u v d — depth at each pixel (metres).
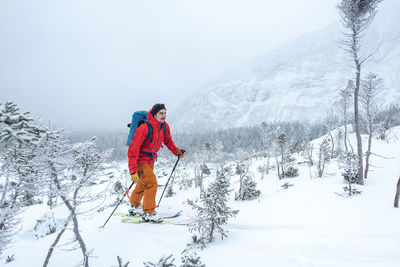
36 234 5.16
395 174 5.45
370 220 3.09
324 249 2.35
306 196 4.68
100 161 1.99
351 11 4.79
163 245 2.50
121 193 7.45
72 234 2.88
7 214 1.81
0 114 0.98
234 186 7.64
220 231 2.73
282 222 3.35
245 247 2.47
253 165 12.34
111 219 3.55
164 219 3.54
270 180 8.09
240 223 3.46
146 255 2.28
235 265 2.06
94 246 2.48
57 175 1.77
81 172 1.91
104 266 2.10
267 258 2.18
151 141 3.46
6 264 2.30
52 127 1.61
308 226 3.09
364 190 4.55
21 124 1.05
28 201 1.85
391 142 9.42
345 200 4.08
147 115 3.66
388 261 2.05
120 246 2.47
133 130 3.55
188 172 22.98
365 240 2.52
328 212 3.56
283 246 2.47
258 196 5.69
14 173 1.68
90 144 1.98
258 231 3.02
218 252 2.34
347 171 5.38
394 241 2.44
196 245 2.47
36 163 1.69
